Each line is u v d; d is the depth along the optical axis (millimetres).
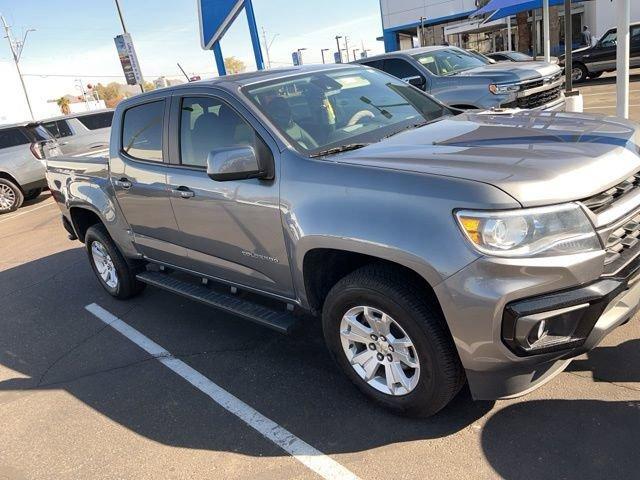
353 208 2711
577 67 19641
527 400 2928
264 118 3311
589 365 3125
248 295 4164
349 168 2814
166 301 5219
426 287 2670
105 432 3312
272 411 3250
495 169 2467
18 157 11922
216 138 3602
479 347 2438
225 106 3527
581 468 2436
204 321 4641
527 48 26266
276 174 3129
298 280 3186
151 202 4152
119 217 4672
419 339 2660
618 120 3199
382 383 3008
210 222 3637
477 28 28516
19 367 4398
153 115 4121
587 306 2357
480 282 2338
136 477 2877
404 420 2967
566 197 2330
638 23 18172
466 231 2354
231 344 4148
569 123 3133
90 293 5824
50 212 11211
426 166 2633
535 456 2551
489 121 3391
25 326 5238
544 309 2311
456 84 8742
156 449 3076
